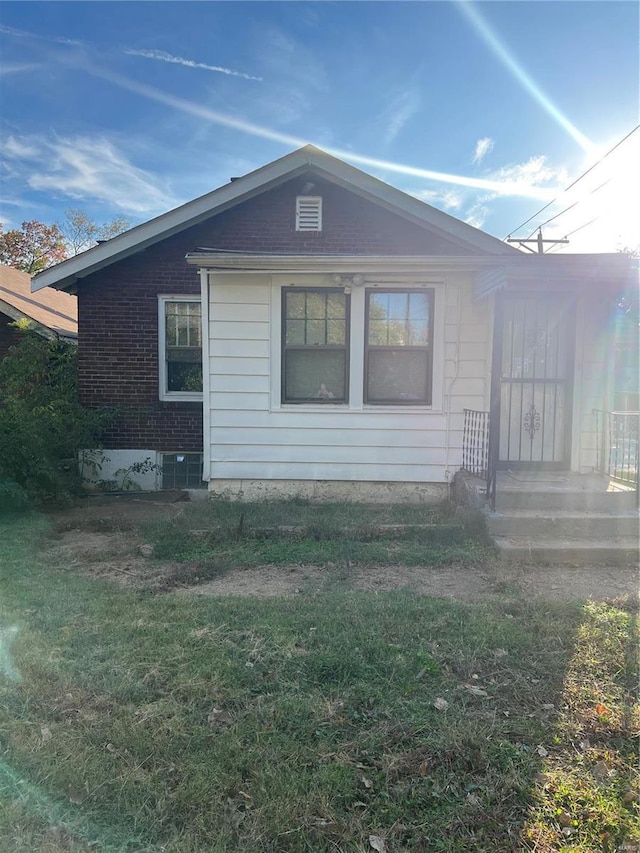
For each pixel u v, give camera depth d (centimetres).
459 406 736
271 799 222
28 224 3109
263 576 487
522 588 456
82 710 277
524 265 573
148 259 870
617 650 344
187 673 309
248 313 734
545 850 204
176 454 893
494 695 297
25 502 703
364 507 713
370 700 288
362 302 728
